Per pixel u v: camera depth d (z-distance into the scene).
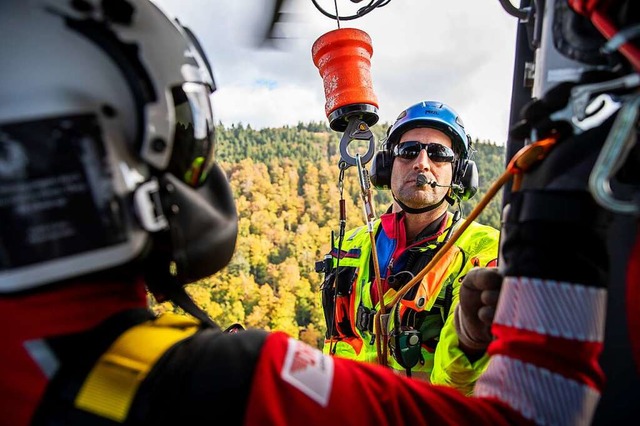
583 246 0.66
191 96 0.78
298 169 58.56
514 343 0.66
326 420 0.63
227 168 55.28
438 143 2.30
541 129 0.70
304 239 44.84
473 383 1.25
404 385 0.70
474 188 2.43
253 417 0.61
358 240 2.50
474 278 0.90
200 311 0.82
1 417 0.62
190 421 0.60
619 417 0.76
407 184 2.30
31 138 0.60
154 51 0.72
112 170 0.63
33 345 0.63
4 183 0.59
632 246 0.72
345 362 0.73
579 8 0.65
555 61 0.72
